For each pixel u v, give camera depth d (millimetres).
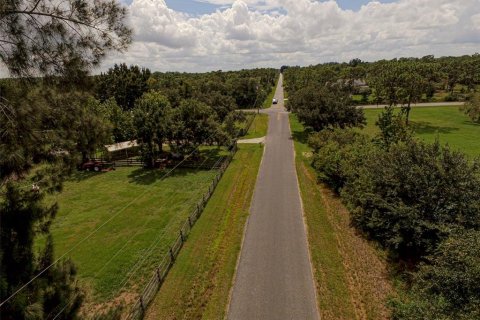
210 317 13766
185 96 60594
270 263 17266
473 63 88875
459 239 10969
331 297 14648
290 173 31844
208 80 93750
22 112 8047
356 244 18703
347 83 85562
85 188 29750
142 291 15289
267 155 38781
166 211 24094
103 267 17281
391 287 15062
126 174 33531
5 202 8094
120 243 19688
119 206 25359
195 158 36969
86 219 23234
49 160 9625
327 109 41438
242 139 48156
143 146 34375
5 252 7570
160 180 31188
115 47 9523
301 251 18281
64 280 9180
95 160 37000
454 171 14836
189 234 20406
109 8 9047
